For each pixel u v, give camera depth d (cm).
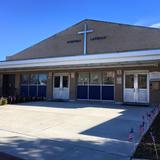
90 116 1348
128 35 2214
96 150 775
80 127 1096
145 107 1744
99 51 2333
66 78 2312
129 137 887
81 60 1995
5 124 1185
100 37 2347
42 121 1241
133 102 1956
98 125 1128
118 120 1231
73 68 2161
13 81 2720
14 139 912
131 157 710
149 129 1023
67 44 2530
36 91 2516
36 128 1093
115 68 2036
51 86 2386
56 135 966
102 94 2112
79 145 827
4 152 756
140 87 1936
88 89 2186
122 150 772
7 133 1007
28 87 2584
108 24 2328
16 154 738
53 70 2352
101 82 2122
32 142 869
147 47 2111
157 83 1848
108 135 954
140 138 902
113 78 2064
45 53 2677
